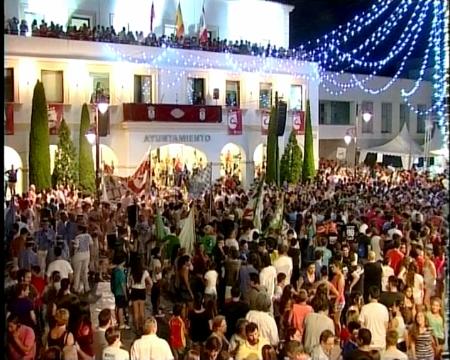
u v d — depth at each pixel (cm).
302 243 1783
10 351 937
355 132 4744
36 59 3312
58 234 1816
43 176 3073
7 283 1135
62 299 1094
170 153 3744
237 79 4012
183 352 1099
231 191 2959
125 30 3806
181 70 3775
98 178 2739
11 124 3212
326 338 966
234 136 3947
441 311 1055
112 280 1466
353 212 2166
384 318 1062
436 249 1411
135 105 3509
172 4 4072
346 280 1339
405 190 2930
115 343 962
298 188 3080
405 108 5109
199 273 1441
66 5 3700
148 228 1905
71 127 3403
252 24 4431
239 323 973
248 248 1516
